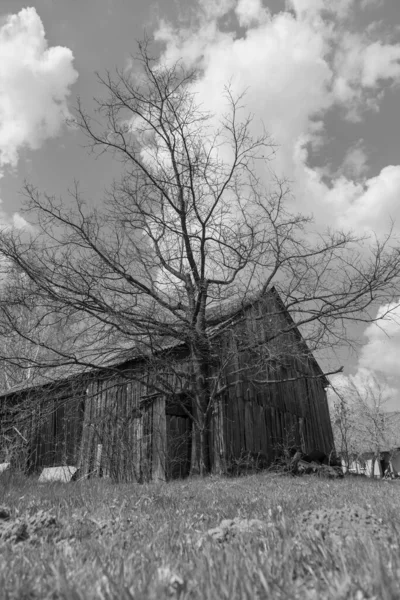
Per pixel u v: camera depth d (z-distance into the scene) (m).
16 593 2.29
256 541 3.20
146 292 16.78
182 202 17.59
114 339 16.61
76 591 2.22
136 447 17.28
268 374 21.58
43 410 17.52
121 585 2.29
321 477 15.76
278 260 16.20
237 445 18.03
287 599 2.08
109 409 18.53
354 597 2.02
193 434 17.33
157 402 17.55
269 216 16.52
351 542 2.84
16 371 22.95
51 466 19.92
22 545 3.53
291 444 21.59
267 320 17.50
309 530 3.31
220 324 17.73
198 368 17.36
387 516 4.31
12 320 15.62
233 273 17.38
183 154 18.08
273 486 10.35
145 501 6.41
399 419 35.31
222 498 7.09
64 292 15.85
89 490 8.38
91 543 3.50
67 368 17.80
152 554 3.07
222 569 2.48
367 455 34.03
